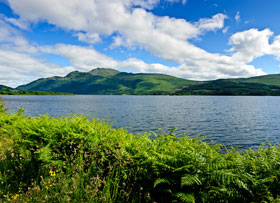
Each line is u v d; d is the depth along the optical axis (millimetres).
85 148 3975
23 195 3186
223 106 83312
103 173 3600
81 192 3029
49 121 5398
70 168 3588
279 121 39625
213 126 33156
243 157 3703
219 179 2902
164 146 4008
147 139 4273
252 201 2957
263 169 3340
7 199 2984
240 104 96438
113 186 3295
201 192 2977
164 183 3242
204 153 3764
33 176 3789
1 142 4773
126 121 37594
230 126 33250
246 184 3002
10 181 3662
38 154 4238
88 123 4926
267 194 2859
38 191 3094
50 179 3316
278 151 3801
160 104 96812
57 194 2959
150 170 3344
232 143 21906
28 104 78562
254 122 38125
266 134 26875
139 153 3533
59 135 4441
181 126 32781
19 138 4742
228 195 2881
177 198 3070
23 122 5719
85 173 3391
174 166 3305
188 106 83312
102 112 53812
